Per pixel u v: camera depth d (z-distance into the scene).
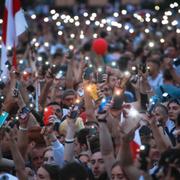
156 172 14.60
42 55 31.77
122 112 17.39
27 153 18.23
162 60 29.47
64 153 16.98
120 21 39.69
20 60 27.84
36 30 42.06
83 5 69.12
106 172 16.59
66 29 36.16
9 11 24.41
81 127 19.44
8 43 24.25
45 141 18.25
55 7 66.81
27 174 17.50
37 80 22.94
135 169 15.14
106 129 16.17
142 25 38.91
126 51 33.94
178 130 17.91
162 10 58.47
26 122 18.11
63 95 22.41
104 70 23.77
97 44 27.58
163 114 19.22
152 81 25.92
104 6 65.50
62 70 26.95
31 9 62.53
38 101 22.73
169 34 35.16
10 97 20.25
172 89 22.17
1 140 18.19
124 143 15.22
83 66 25.72
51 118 17.42
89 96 19.59
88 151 17.77
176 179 14.03
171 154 14.34
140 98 21.59
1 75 23.42
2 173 16.91
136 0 65.50
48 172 15.81
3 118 17.80
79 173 14.32
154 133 17.14
